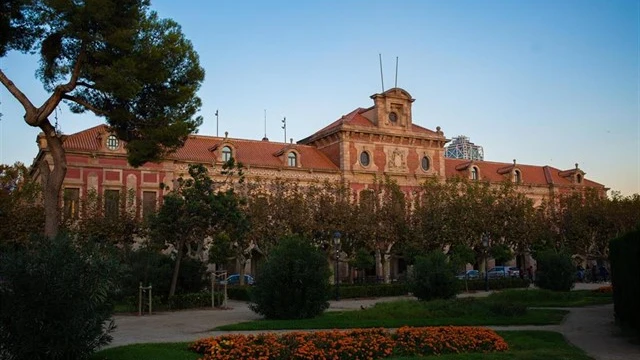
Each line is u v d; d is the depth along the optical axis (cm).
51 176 2348
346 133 6303
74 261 1244
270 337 1524
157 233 3400
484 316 2286
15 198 4397
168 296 3114
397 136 6569
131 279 2955
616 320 2112
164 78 2388
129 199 4775
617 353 1516
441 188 5369
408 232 4909
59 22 2214
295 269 2333
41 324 1193
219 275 3316
